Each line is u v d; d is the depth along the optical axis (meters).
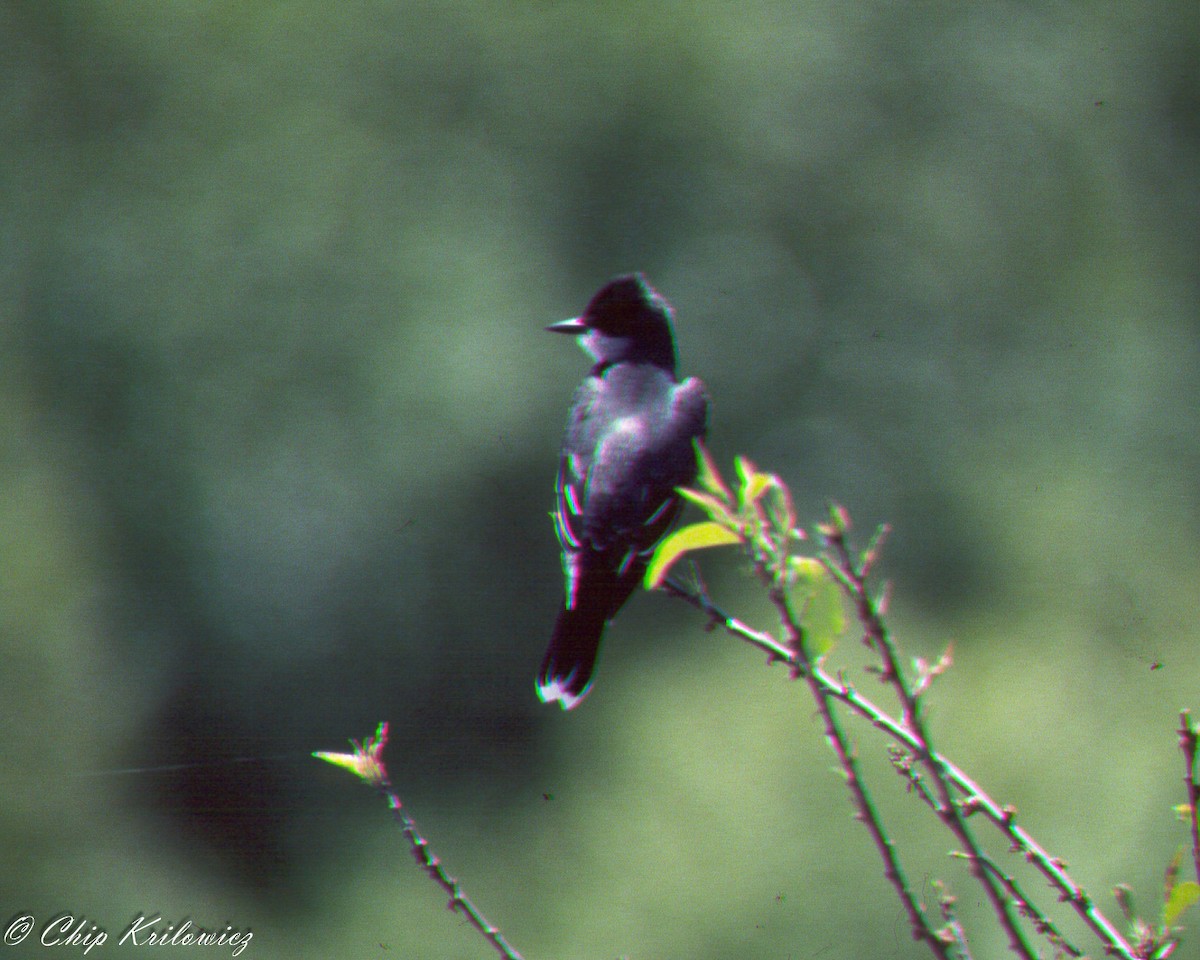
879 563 16.84
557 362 17.42
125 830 14.45
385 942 12.89
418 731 15.43
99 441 16.83
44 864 13.71
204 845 14.13
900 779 12.16
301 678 15.84
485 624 16.20
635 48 18.95
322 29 18.67
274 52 18.62
